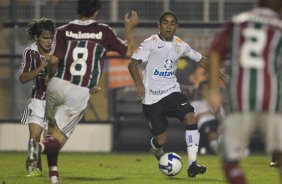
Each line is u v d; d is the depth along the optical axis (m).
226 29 17.94
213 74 17.77
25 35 51.81
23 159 42.12
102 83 51.81
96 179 28.47
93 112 51.91
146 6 52.47
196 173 28.06
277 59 17.72
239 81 17.59
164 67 29.06
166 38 29.06
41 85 29.33
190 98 50.00
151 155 47.78
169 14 29.02
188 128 28.47
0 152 50.19
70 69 23.95
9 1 52.31
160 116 29.16
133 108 51.97
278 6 18.05
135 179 28.42
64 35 24.02
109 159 42.81
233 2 52.25
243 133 17.77
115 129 51.88
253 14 17.89
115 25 51.28
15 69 52.12
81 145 51.75
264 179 29.28
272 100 17.50
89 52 24.06
